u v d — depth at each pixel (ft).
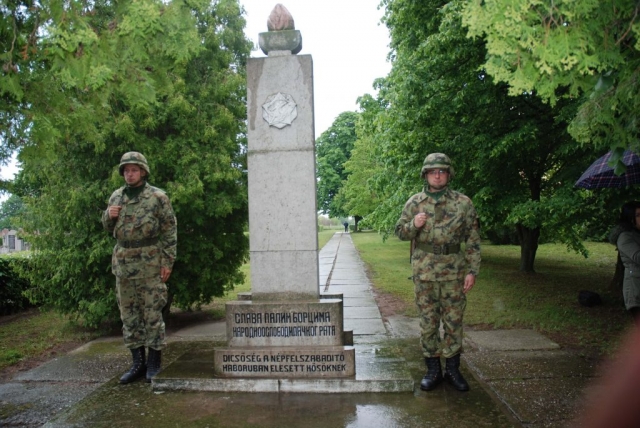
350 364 13.87
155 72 12.78
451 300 13.93
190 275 24.44
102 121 14.75
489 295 30.94
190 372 14.73
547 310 25.36
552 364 16.84
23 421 13.15
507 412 12.73
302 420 11.80
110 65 10.93
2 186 13.76
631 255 16.25
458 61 25.45
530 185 31.30
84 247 22.25
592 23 8.02
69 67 10.30
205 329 24.23
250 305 14.56
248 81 15.24
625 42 8.79
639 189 22.25
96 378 16.81
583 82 8.87
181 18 11.05
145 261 15.17
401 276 44.11
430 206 14.01
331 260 63.36
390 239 116.47
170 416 12.28
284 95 15.11
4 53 10.23
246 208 24.95
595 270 43.62
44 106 12.33
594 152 23.04
